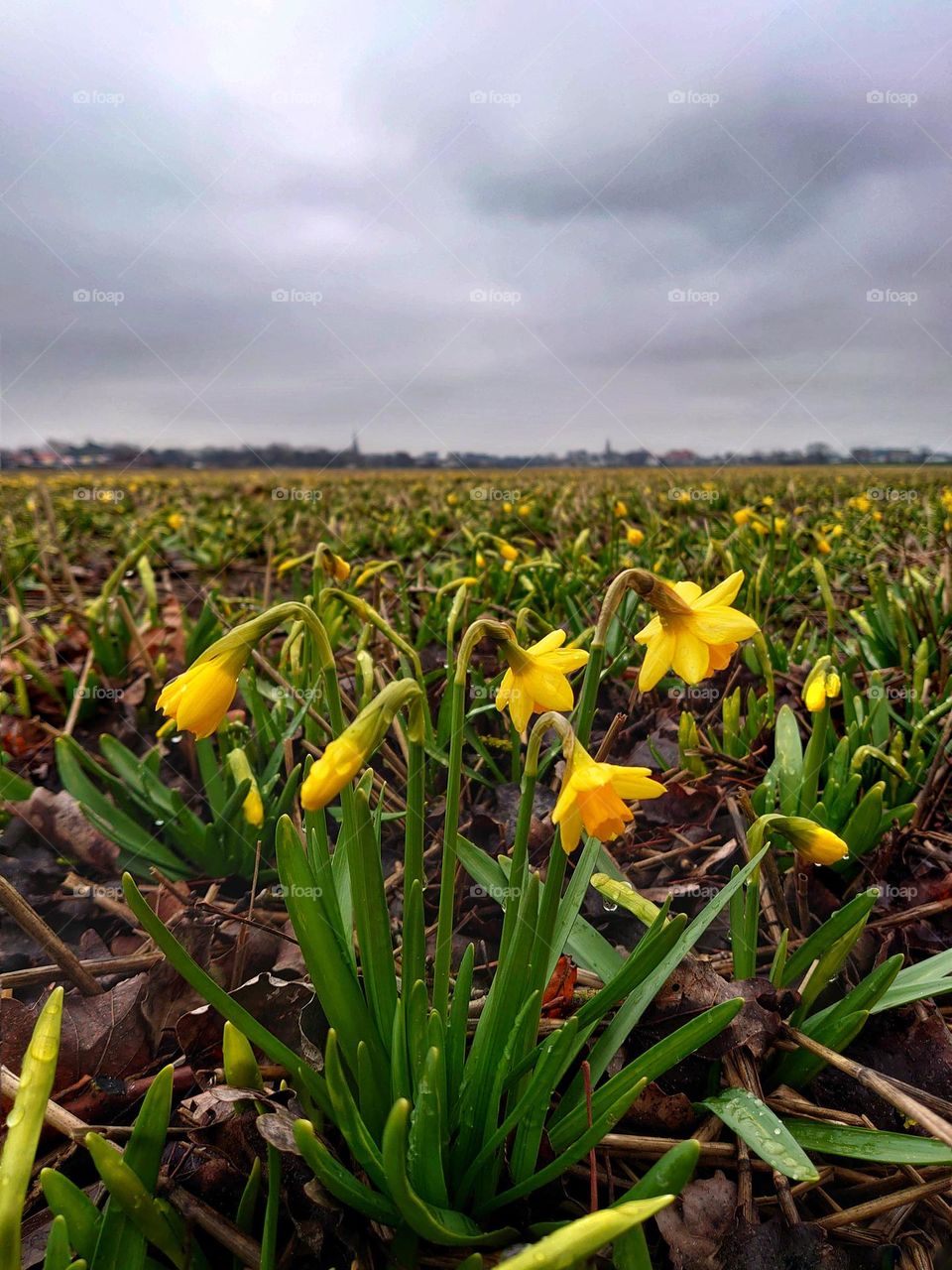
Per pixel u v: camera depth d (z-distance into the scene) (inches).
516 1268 11.5
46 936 19.2
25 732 39.0
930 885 25.3
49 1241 12.8
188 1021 18.7
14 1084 16.5
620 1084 15.5
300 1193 15.5
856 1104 18.4
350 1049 15.9
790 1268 15.0
